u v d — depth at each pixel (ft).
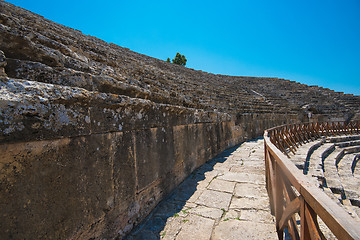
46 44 8.76
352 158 30.94
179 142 15.20
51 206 5.56
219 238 8.81
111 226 8.04
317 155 26.03
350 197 17.38
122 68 16.25
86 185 6.79
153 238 8.89
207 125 22.02
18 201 4.79
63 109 5.94
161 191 12.44
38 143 5.29
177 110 14.43
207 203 12.05
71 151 6.27
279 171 8.66
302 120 56.08
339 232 3.32
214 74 75.97
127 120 9.09
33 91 5.27
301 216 5.34
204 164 20.45
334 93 78.64
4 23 7.41
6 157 4.59
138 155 10.00
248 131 38.47
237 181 15.52
